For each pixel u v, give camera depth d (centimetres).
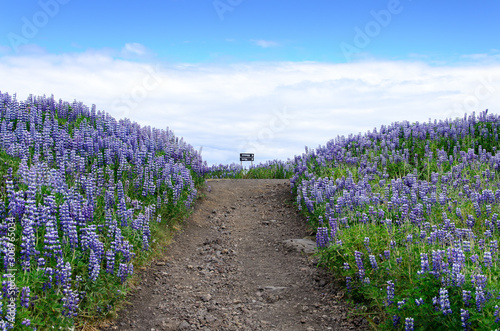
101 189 1031
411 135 1845
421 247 723
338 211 1053
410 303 578
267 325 731
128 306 756
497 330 475
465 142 1700
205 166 1691
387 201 1080
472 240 730
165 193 1203
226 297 848
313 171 1619
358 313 704
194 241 1167
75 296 601
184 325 722
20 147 1016
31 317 547
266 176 2411
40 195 797
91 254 682
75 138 1256
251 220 1378
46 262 655
